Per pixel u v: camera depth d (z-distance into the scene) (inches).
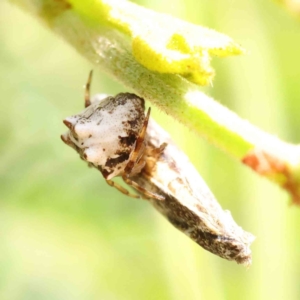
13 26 4.7
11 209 4.5
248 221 3.5
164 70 2.3
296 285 3.5
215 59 3.4
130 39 2.5
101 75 4.4
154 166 2.7
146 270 4.5
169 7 3.1
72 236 4.6
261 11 3.8
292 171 2.3
